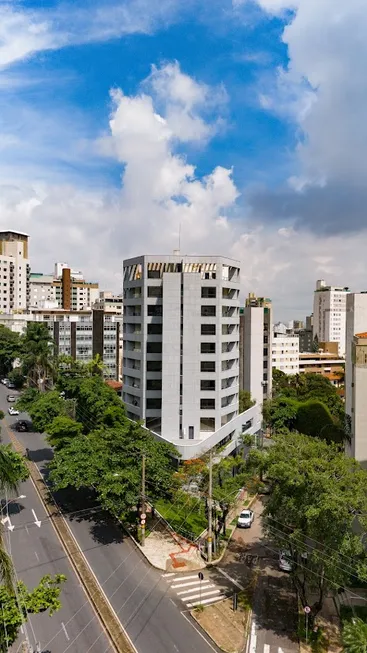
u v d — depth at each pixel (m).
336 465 28.06
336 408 83.06
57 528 42.03
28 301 182.12
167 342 59.69
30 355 83.81
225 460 47.53
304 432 76.00
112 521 43.81
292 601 32.28
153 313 62.88
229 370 64.88
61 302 199.00
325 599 32.47
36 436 71.25
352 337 40.41
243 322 81.00
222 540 41.47
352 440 38.94
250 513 45.97
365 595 32.66
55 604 22.84
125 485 38.88
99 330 109.56
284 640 28.06
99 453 42.03
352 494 25.97
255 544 41.28
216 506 45.38
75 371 73.44
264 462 30.66
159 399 62.94
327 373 147.75
